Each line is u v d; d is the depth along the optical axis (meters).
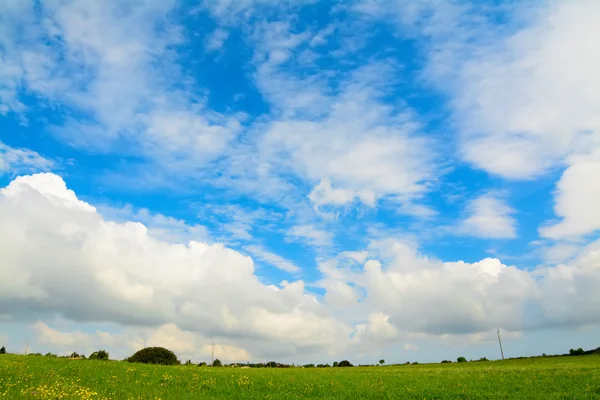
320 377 39.44
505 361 91.38
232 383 30.02
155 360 52.66
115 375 28.52
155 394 21.91
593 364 57.56
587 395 25.66
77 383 23.02
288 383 32.31
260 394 25.83
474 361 102.31
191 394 23.62
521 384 32.66
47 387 19.80
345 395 27.47
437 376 42.53
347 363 105.38
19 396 16.77
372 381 36.59
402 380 37.88
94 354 55.94
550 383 32.44
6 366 26.98
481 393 28.48
